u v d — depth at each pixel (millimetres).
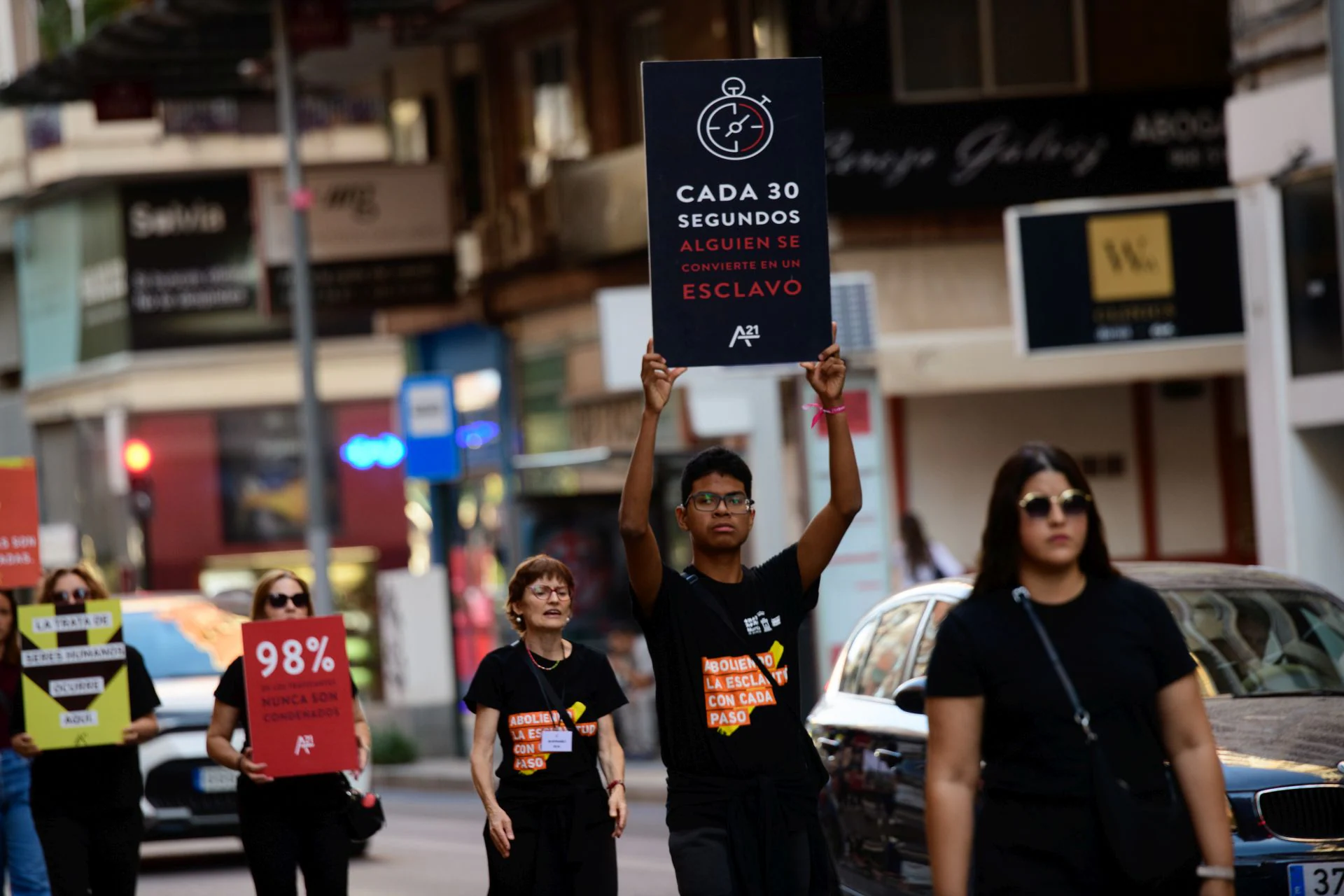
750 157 11523
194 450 61562
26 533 16750
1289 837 12477
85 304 63438
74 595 16453
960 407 39062
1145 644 8508
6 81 48125
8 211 66562
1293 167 27484
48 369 66000
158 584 61125
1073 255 32062
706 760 10648
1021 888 8406
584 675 14023
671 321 11430
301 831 14469
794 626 10875
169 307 61125
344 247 44531
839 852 15422
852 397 31016
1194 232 32219
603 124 42906
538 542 35438
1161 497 39500
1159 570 15438
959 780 8516
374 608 62406
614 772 14031
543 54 45219
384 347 62469
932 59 37719
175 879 23828
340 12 41531
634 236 40125
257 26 42969
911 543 31641
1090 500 8586
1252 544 39594
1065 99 37844
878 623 16094
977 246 38094
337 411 62500
